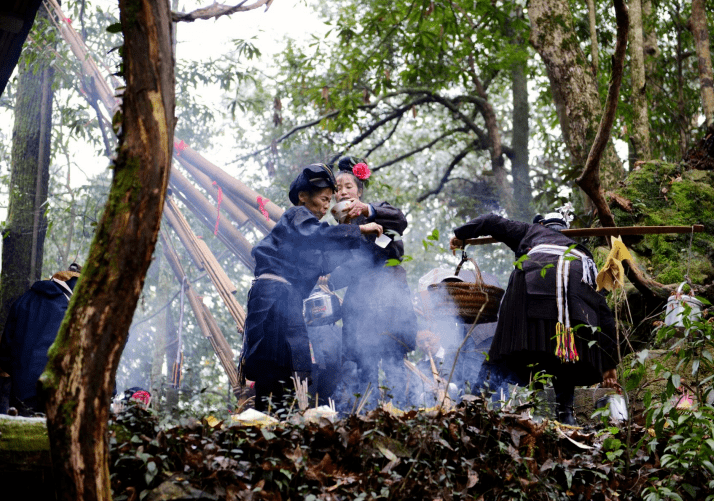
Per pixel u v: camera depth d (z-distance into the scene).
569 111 9.73
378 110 18.66
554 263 4.53
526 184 17.84
